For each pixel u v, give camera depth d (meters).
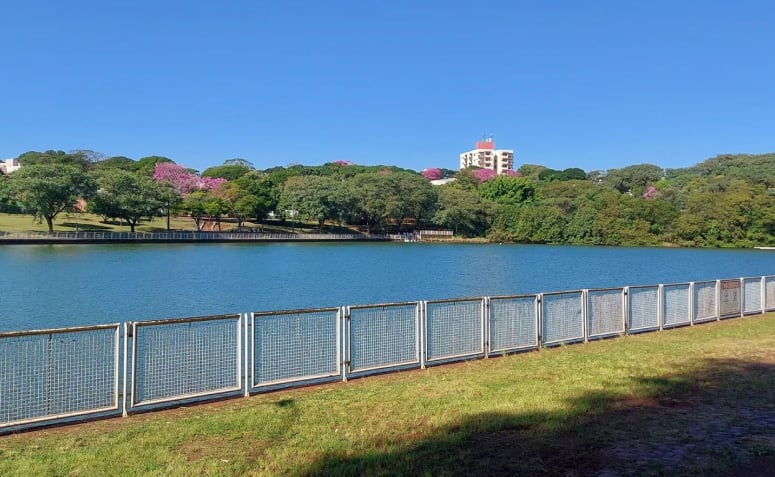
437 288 51.25
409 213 151.12
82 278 53.84
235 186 142.50
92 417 10.24
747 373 12.76
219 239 123.06
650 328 20.00
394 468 7.43
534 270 72.50
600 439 8.48
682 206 141.00
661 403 10.42
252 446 8.41
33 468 7.52
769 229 123.62
